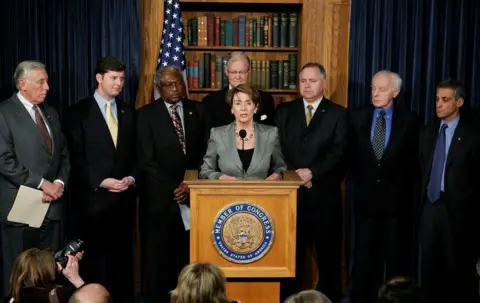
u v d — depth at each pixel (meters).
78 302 2.45
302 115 4.68
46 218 4.38
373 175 4.62
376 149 4.62
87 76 5.12
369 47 5.15
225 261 3.54
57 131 4.48
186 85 5.21
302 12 5.41
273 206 3.53
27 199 4.25
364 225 4.71
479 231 4.64
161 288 4.75
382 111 4.63
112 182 4.57
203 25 5.66
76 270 3.28
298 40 5.67
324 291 4.77
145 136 4.63
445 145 4.56
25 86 4.28
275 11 5.82
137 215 5.41
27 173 4.26
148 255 4.71
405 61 5.12
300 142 4.64
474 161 4.50
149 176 4.63
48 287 2.89
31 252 2.96
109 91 4.57
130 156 4.68
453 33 5.06
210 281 2.61
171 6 5.17
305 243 4.84
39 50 5.07
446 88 4.48
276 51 5.82
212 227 3.51
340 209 4.71
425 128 4.64
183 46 5.43
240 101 3.77
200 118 4.73
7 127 4.27
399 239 4.67
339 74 5.39
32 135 4.31
